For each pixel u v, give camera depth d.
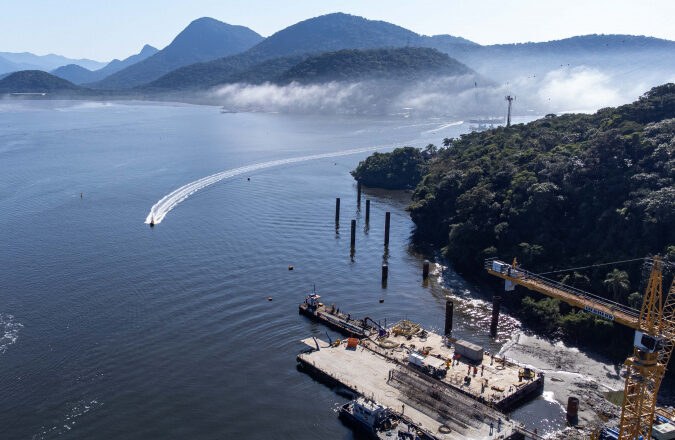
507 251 173.75
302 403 111.62
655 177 163.00
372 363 123.69
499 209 186.50
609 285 141.62
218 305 150.88
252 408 109.38
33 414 103.94
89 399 109.00
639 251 147.12
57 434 99.19
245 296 157.38
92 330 134.25
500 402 108.12
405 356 126.62
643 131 196.62
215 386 115.50
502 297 162.75
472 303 160.38
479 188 194.62
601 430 102.38
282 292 161.75
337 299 159.88
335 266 184.50
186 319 142.25
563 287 146.75
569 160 188.50
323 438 101.94
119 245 194.12
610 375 123.44
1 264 172.38
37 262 175.12
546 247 165.88
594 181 176.50
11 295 150.62
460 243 184.38
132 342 129.88
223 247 196.00
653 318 91.44
